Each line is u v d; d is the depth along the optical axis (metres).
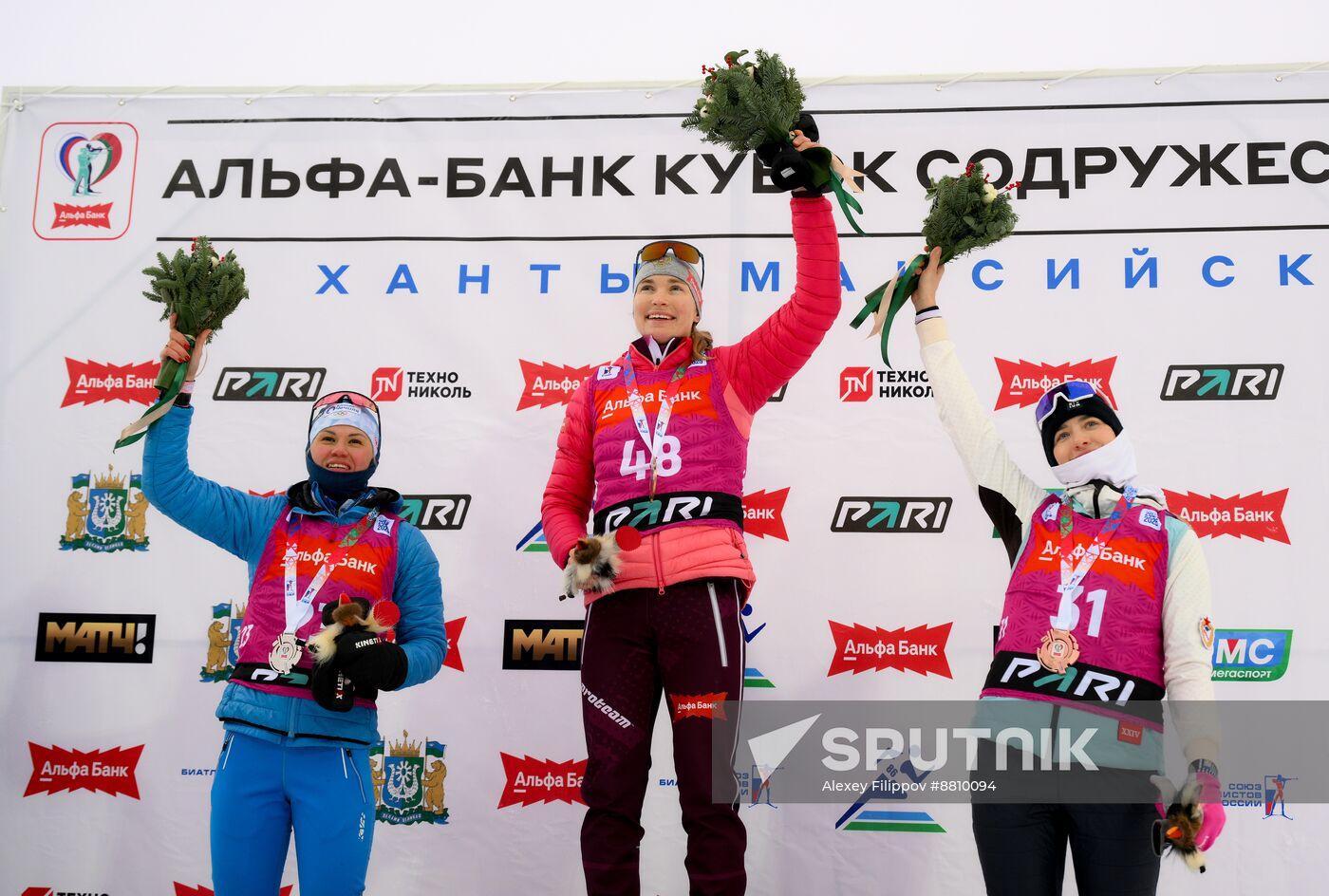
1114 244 3.82
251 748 2.86
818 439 3.80
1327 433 3.68
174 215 4.02
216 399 3.93
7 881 3.68
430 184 4.01
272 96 4.08
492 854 3.66
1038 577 2.73
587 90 4.02
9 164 4.05
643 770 2.87
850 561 3.74
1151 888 2.53
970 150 3.91
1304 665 3.57
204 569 3.83
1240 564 3.64
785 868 3.60
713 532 2.91
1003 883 2.56
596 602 2.97
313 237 4.00
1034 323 3.81
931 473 3.77
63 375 3.95
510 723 3.72
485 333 3.92
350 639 2.81
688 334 3.17
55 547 3.85
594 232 3.95
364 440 3.15
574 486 3.16
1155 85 3.89
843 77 3.96
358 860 2.88
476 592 3.79
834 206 3.91
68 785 3.72
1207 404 3.73
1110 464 2.81
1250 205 3.81
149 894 3.67
